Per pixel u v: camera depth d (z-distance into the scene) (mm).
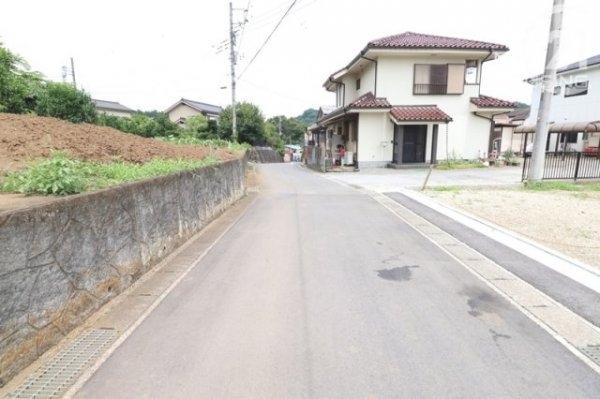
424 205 8289
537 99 22656
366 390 2234
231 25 20188
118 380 2322
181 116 39625
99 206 3301
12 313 2303
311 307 3330
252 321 3074
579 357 2576
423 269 4309
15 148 5266
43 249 2588
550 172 12633
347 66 20109
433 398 2164
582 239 5613
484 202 8555
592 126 17734
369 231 6059
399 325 3012
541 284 3871
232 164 8805
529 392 2217
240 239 5617
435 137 17266
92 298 3186
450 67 17578
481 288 3768
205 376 2363
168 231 4867
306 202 8891
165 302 3441
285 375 2373
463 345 2723
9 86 8008
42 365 2459
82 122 9000
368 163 17781
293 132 61562
